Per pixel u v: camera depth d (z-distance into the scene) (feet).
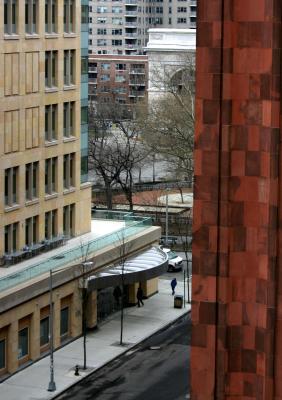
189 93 544.62
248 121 137.08
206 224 139.54
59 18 334.65
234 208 138.82
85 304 313.53
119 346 322.75
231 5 135.33
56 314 316.19
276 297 138.21
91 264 319.68
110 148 600.39
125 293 366.02
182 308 366.63
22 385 286.66
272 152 136.15
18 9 314.76
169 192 557.74
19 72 316.40
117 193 572.10
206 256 139.74
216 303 140.05
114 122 645.10
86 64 354.13
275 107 135.54
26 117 321.52
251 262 139.13
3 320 288.51
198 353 141.38
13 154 315.99
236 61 136.36
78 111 349.61
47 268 310.65
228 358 140.87
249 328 140.15
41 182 332.19
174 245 464.24
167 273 419.95
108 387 287.89
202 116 137.90
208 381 141.38
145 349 321.73
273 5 133.90
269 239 137.49
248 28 135.54
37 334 306.14
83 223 357.41
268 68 135.33
